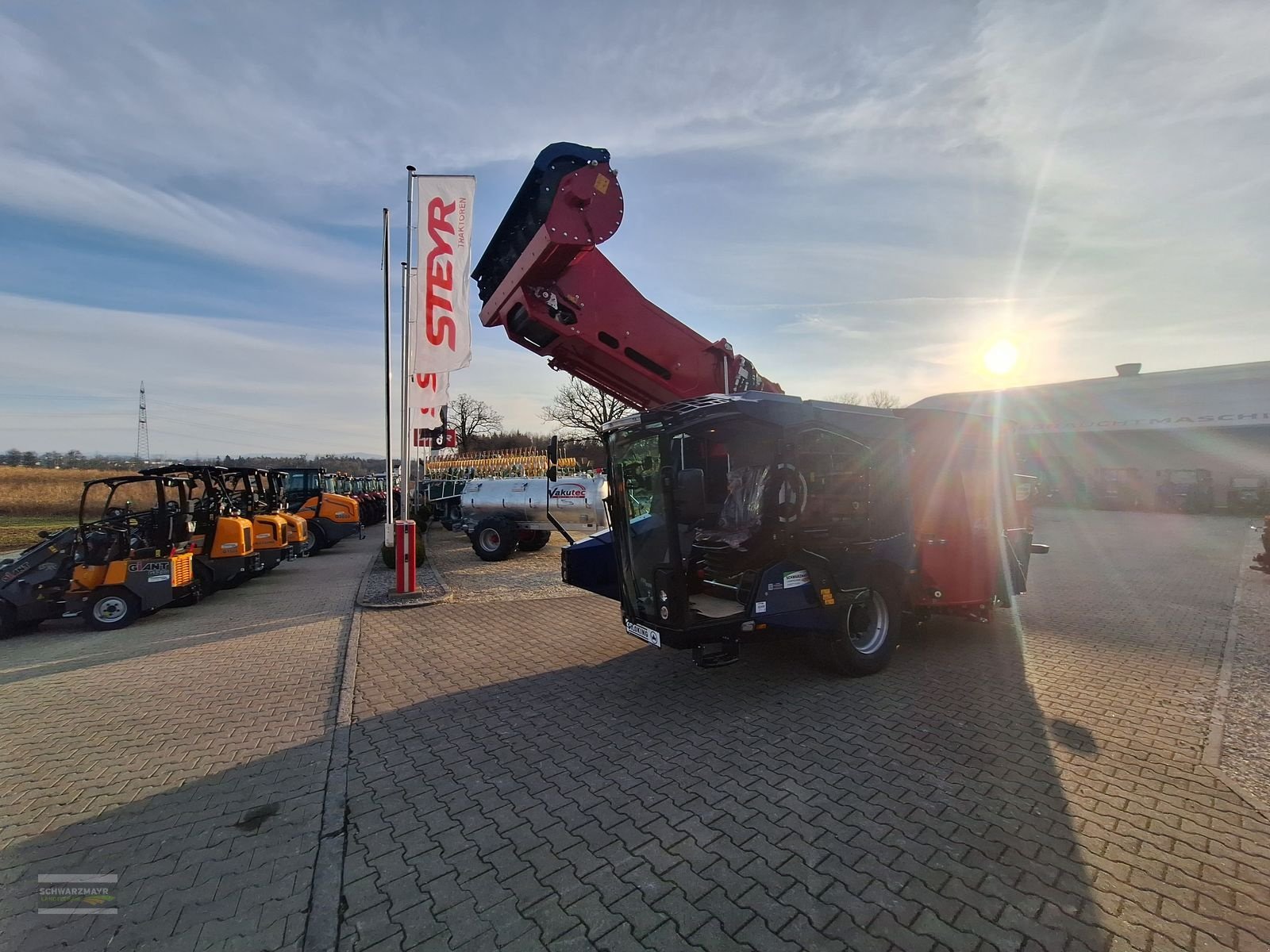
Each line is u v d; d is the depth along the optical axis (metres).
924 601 5.91
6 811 3.48
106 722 4.75
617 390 6.75
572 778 3.69
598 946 2.35
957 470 6.17
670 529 4.56
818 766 3.74
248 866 2.94
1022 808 3.22
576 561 6.18
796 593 4.89
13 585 7.87
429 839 3.11
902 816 3.17
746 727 4.34
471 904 2.61
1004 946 2.30
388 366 12.34
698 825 3.15
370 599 8.86
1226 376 26.41
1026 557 7.33
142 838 3.19
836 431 5.19
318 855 2.99
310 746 4.28
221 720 4.77
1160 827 3.03
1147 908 2.47
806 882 2.68
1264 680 5.05
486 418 52.84
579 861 2.90
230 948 2.41
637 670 5.68
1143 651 5.93
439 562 12.80
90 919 2.57
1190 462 24.34
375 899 2.66
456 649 6.51
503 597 9.14
